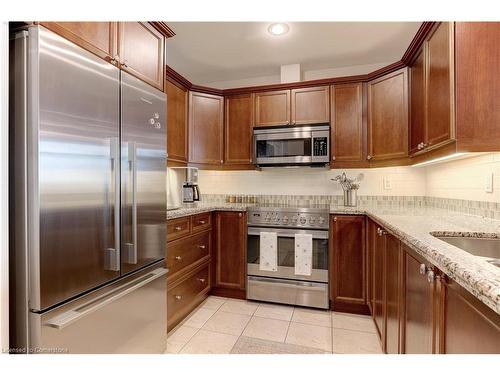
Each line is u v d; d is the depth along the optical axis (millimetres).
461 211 1987
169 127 2547
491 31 1378
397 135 2447
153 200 1679
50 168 1075
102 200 1307
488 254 1262
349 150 2719
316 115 2803
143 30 1685
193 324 2184
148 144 1635
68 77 1149
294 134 2803
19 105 1050
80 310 1191
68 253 1147
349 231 2406
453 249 921
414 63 2223
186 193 2920
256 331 2078
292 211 2537
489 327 625
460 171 1992
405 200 2801
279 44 2568
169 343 1900
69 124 1151
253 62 2941
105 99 1330
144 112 1606
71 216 1159
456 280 761
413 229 1335
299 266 2496
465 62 1410
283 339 1964
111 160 1360
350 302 2395
